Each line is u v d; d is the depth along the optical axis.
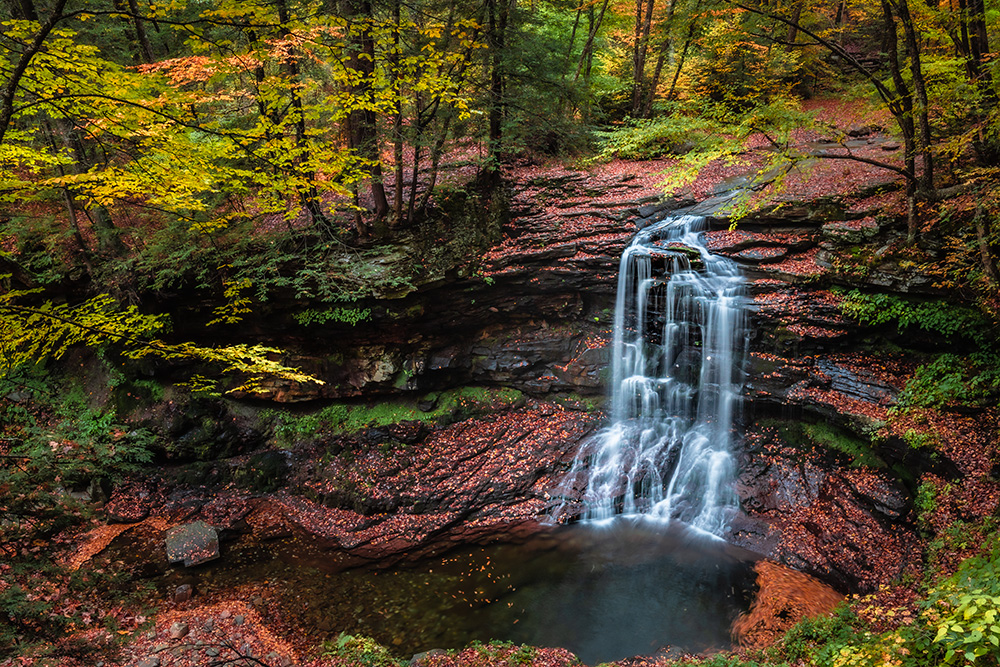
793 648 8.18
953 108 11.73
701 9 17.73
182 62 6.96
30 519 7.04
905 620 7.66
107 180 5.63
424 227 15.24
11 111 4.45
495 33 15.20
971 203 11.48
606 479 13.80
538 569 11.48
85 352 15.88
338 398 15.47
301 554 12.23
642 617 10.05
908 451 11.12
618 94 23.80
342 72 9.60
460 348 15.86
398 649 9.52
